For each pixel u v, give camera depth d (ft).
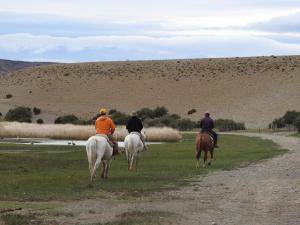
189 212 46.37
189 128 310.86
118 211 46.62
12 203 50.42
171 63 510.58
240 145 151.84
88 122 315.58
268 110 380.99
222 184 65.57
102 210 47.06
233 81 446.60
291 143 158.51
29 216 43.27
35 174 74.90
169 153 118.62
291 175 75.25
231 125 309.22
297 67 457.68
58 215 44.27
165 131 176.14
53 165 90.74
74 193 56.95
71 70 506.07
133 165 88.99
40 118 377.50
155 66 504.02
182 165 91.35
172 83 458.09
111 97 439.63
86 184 63.98
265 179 70.59
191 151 124.57
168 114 394.32
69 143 151.23
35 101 429.79
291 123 312.29
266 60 486.79
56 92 452.35
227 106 400.67
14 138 181.06
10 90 463.42
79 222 41.57
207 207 48.96
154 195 56.34
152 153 118.62
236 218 43.62
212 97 421.59
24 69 534.37
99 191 58.75
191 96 428.97
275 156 110.22
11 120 347.56
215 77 459.73
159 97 433.48
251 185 64.54
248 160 101.30
